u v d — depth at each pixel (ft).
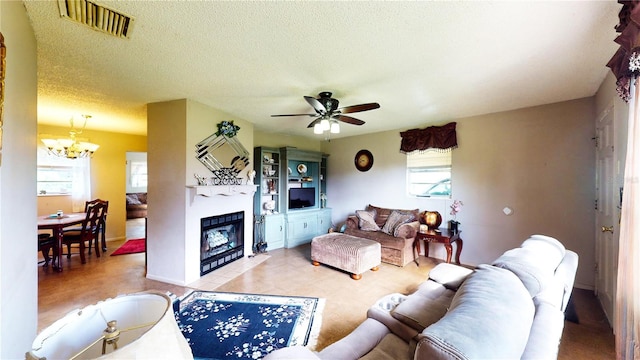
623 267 5.33
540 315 3.83
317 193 19.34
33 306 5.46
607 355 6.39
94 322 2.16
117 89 9.48
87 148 13.69
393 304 6.17
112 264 13.04
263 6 4.98
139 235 19.76
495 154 12.62
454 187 13.96
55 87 9.27
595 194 10.16
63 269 12.31
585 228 10.44
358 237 14.14
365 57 7.04
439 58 7.09
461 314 2.85
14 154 4.40
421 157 15.38
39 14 5.15
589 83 8.93
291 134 18.43
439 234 12.75
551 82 8.83
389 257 13.43
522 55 6.92
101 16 5.26
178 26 5.62
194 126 10.91
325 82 8.77
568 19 5.35
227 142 12.79
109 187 18.02
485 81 8.71
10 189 4.19
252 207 14.80
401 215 14.75
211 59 7.15
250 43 6.32
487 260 12.88
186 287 10.32
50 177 16.19
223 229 13.14
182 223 10.62
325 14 5.21
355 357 4.42
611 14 5.17
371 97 10.31
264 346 6.72
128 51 6.70
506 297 3.29
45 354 1.80
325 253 12.44
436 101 10.84
